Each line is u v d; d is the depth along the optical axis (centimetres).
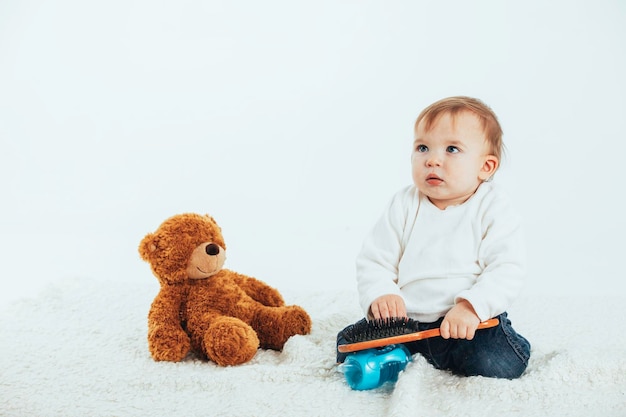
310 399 130
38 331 169
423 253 147
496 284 138
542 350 153
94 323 174
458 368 142
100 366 147
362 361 132
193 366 146
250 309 158
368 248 154
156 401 132
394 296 142
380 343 130
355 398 130
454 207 148
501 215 145
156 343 149
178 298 154
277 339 156
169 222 156
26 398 133
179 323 153
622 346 155
